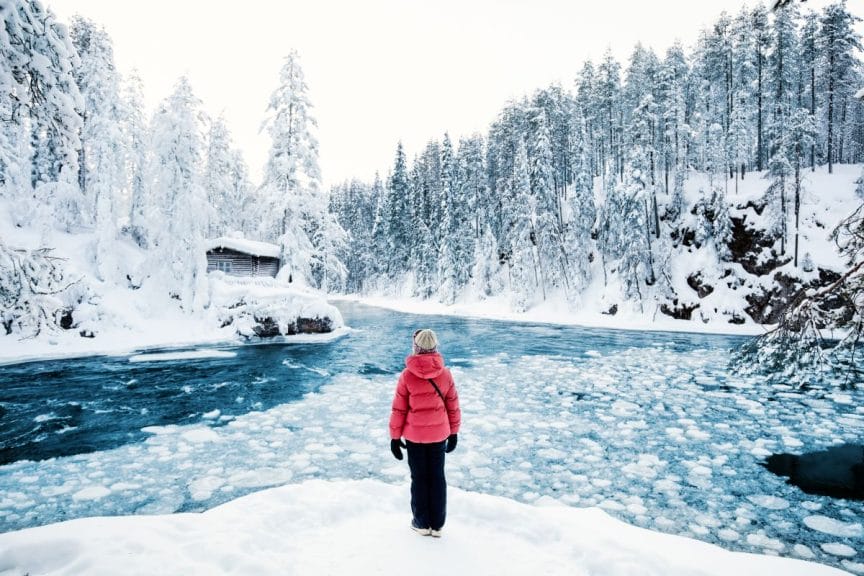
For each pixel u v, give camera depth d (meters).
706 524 5.79
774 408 11.21
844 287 7.09
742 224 34.16
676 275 35.81
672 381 14.55
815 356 8.28
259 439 9.25
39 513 6.16
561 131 52.25
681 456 8.23
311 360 18.64
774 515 6.02
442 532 3.65
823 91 40.62
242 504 4.06
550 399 12.45
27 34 5.45
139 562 2.99
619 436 9.36
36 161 29.38
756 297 31.47
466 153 59.44
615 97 50.75
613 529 3.77
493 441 9.09
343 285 78.69
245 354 20.12
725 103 46.50
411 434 3.57
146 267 25.44
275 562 3.14
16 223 25.23
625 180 39.62
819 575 3.12
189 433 9.62
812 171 37.28
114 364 17.59
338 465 7.83
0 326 19.98
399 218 64.38
